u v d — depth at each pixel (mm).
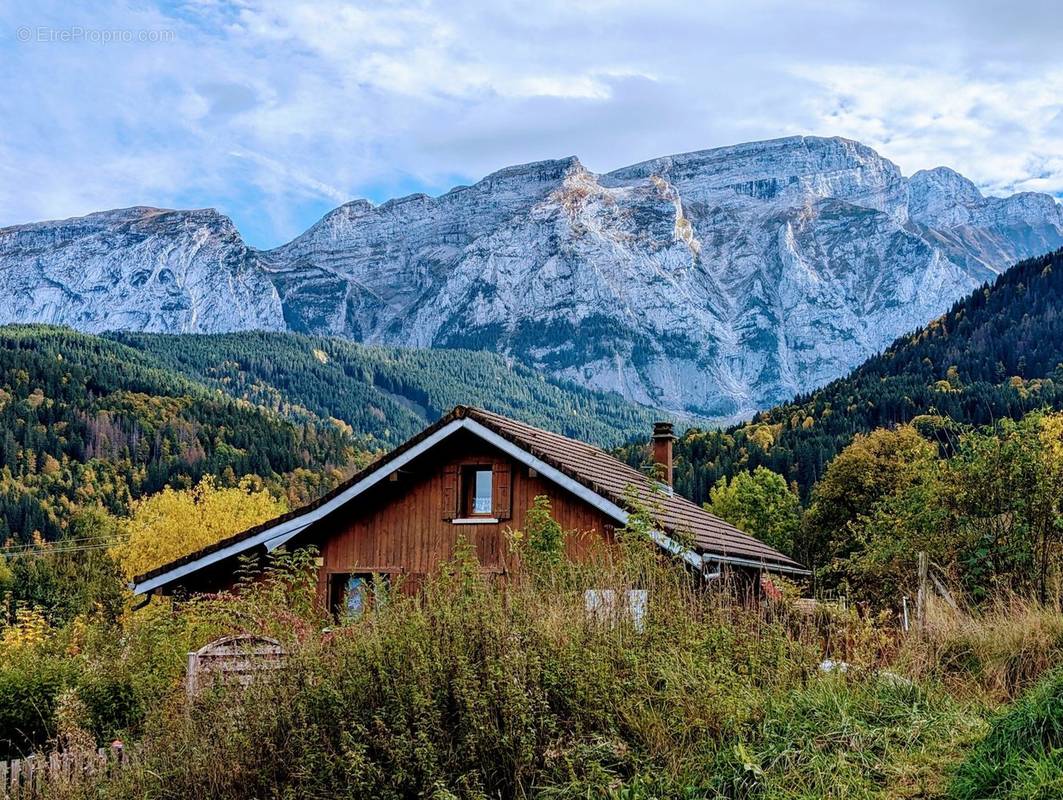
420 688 9000
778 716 8828
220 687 10234
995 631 11023
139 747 10477
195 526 59938
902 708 9125
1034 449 14625
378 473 19844
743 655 10000
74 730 11906
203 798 9289
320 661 9750
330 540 20422
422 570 19688
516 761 8586
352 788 8539
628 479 21859
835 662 10148
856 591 16688
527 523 16484
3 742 13969
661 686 9484
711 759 8477
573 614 10281
